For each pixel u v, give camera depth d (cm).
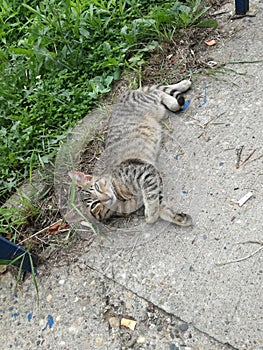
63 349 51
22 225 62
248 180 58
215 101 68
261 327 47
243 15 78
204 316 49
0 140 71
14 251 56
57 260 58
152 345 48
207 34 78
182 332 48
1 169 68
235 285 50
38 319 54
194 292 51
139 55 77
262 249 52
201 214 57
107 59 76
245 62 71
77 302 54
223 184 59
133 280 53
